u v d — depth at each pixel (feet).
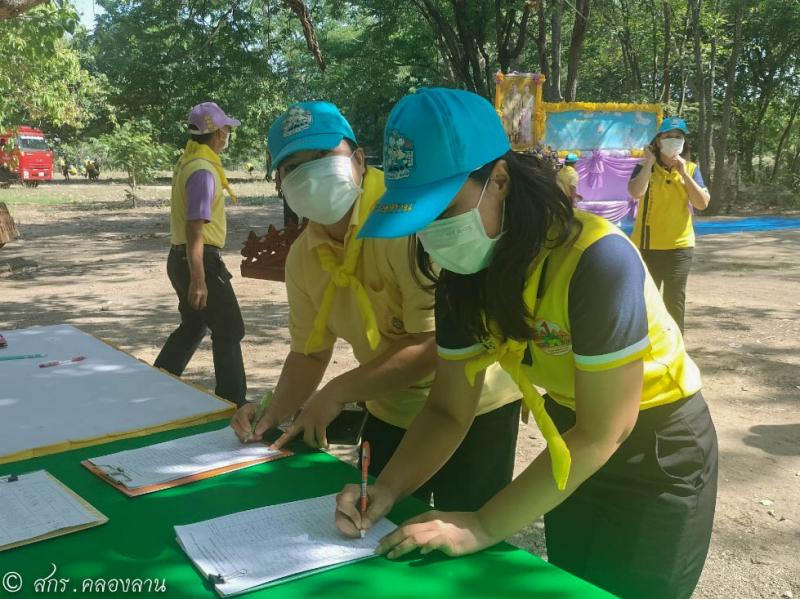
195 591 4.53
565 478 4.61
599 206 53.31
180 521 5.40
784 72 90.94
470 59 63.52
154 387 8.37
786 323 23.91
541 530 11.32
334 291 6.93
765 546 10.59
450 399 5.74
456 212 4.58
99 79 77.20
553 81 57.16
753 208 74.64
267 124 82.48
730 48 84.99
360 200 6.69
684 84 78.69
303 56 77.77
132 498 5.75
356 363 19.35
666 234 17.88
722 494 12.12
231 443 6.86
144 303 28.04
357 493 5.43
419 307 6.52
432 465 5.73
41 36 34.68
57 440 6.79
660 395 5.45
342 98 83.20
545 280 4.75
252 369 18.98
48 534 5.12
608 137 53.11
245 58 55.31
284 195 6.81
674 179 17.53
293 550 4.95
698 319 24.54
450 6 69.21
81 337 10.78
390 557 4.89
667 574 5.62
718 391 17.24
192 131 13.46
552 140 51.60
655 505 5.54
